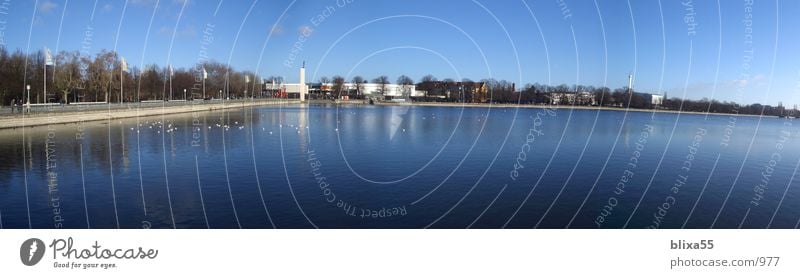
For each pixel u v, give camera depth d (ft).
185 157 105.70
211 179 82.02
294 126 190.08
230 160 102.12
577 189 77.66
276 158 106.11
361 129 180.45
